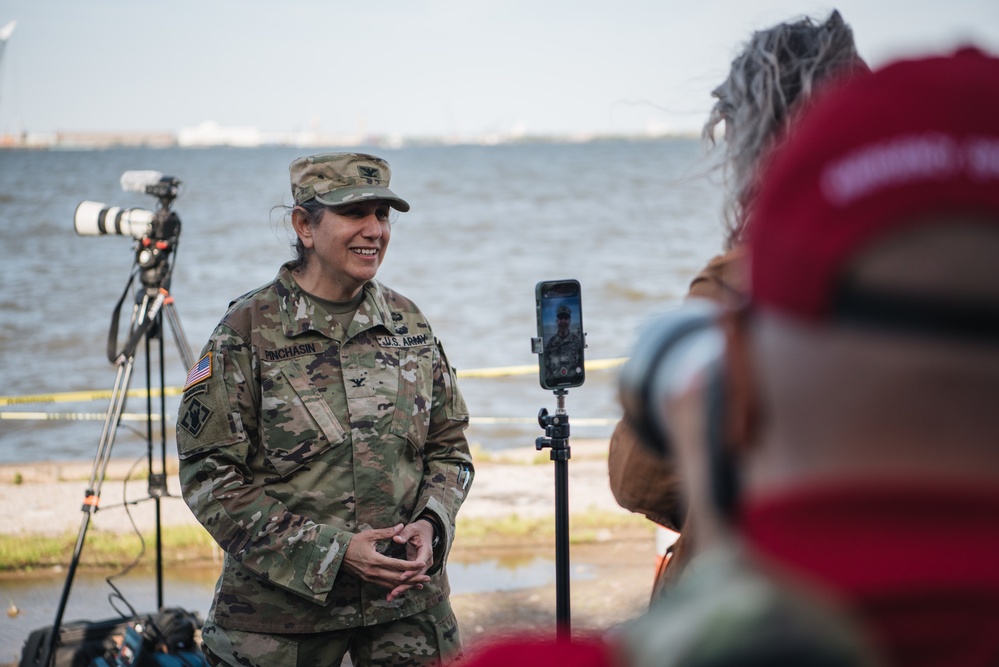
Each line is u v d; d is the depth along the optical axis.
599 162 100.31
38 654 4.25
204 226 38.38
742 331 0.55
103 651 4.23
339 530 2.98
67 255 27.48
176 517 6.72
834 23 1.79
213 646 3.06
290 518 2.98
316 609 3.00
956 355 0.47
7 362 14.62
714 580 0.52
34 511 6.83
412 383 3.23
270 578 2.95
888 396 0.48
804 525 0.50
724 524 0.57
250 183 69.12
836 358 0.49
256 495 2.99
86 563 6.08
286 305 3.16
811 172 0.49
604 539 6.39
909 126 0.48
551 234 34.72
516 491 7.21
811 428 0.50
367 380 3.15
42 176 81.25
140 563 6.11
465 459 3.38
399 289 21.53
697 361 0.67
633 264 25.94
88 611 5.46
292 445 3.05
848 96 0.51
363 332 3.20
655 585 1.87
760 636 0.47
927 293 0.47
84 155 148.88
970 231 0.47
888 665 0.49
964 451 0.49
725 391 0.58
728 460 0.57
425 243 31.78
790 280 0.49
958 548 0.48
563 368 3.16
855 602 0.49
